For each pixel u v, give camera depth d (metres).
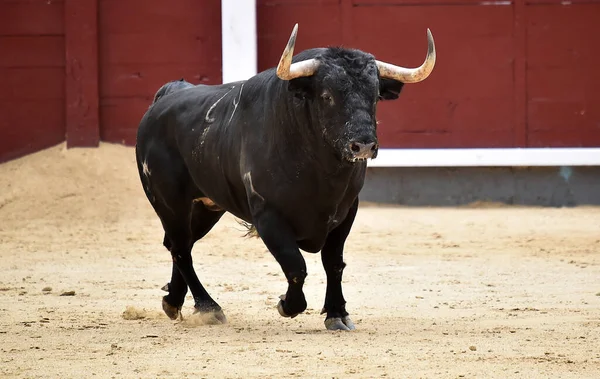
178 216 21.94
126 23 46.88
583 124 47.22
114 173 43.84
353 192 19.03
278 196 18.83
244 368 16.00
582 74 47.22
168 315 21.94
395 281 27.20
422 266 30.22
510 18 47.12
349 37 47.00
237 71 45.88
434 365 16.06
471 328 19.73
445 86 47.12
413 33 47.12
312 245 19.34
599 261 30.89
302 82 18.11
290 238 18.91
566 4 47.19
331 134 17.91
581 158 45.94
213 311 21.06
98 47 46.88
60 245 35.22
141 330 20.09
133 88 46.91
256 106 19.50
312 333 19.34
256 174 19.05
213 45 46.91
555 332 19.11
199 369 16.00
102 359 16.95
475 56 47.12
